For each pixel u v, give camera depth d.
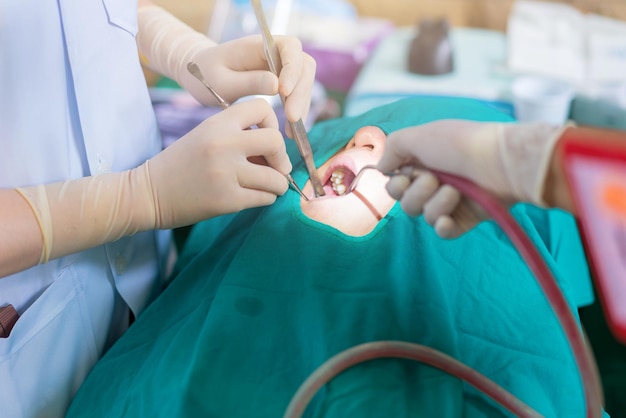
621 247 0.49
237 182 0.88
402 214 0.89
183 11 2.52
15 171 0.86
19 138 0.85
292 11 2.31
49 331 0.88
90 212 0.84
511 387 0.76
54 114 0.89
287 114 0.90
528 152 0.58
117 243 0.99
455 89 1.83
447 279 0.86
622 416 1.25
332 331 0.78
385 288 0.81
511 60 1.92
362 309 0.79
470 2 2.46
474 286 0.85
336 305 0.80
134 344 0.92
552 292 0.56
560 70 1.88
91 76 0.93
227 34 2.15
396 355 0.75
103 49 0.96
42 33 0.86
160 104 1.79
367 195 0.92
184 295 0.96
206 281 0.93
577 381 0.79
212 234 1.15
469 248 0.88
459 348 0.80
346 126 1.07
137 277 1.04
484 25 2.47
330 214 0.91
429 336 0.78
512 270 0.87
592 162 0.47
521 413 0.70
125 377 0.87
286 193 0.93
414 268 0.84
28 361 0.85
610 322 0.51
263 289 0.83
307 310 0.80
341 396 0.72
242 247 0.87
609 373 1.32
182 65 1.12
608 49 1.94
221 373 0.76
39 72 0.86
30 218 0.80
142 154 1.07
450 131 0.65
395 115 1.03
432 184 0.66
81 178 0.87
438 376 0.74
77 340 0.94
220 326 0.79
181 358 0.81
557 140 0.55
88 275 0.95
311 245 0.85
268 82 0.92
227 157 0.87
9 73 0.83
